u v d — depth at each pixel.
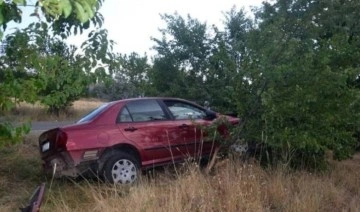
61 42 4.12
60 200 5.98
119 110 7.46
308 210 5.73
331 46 7.24
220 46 8.35
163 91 12.73
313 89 7.03
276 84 7.28
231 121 7.86
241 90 7.54
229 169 6.49
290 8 7.47
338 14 7.50
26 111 13.48
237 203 5.59
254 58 7.38
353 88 7.39
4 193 6.44
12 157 8.47
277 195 6.14
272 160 7.53
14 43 3.72
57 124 16.36
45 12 2.36
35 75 3.84
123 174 7.09
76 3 2.18
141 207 5.20
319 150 7.40
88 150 6.93
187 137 7.89
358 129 7.78
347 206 6.16
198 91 11.05
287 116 7.14
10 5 2.45
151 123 7.61
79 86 4.12
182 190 5.76
